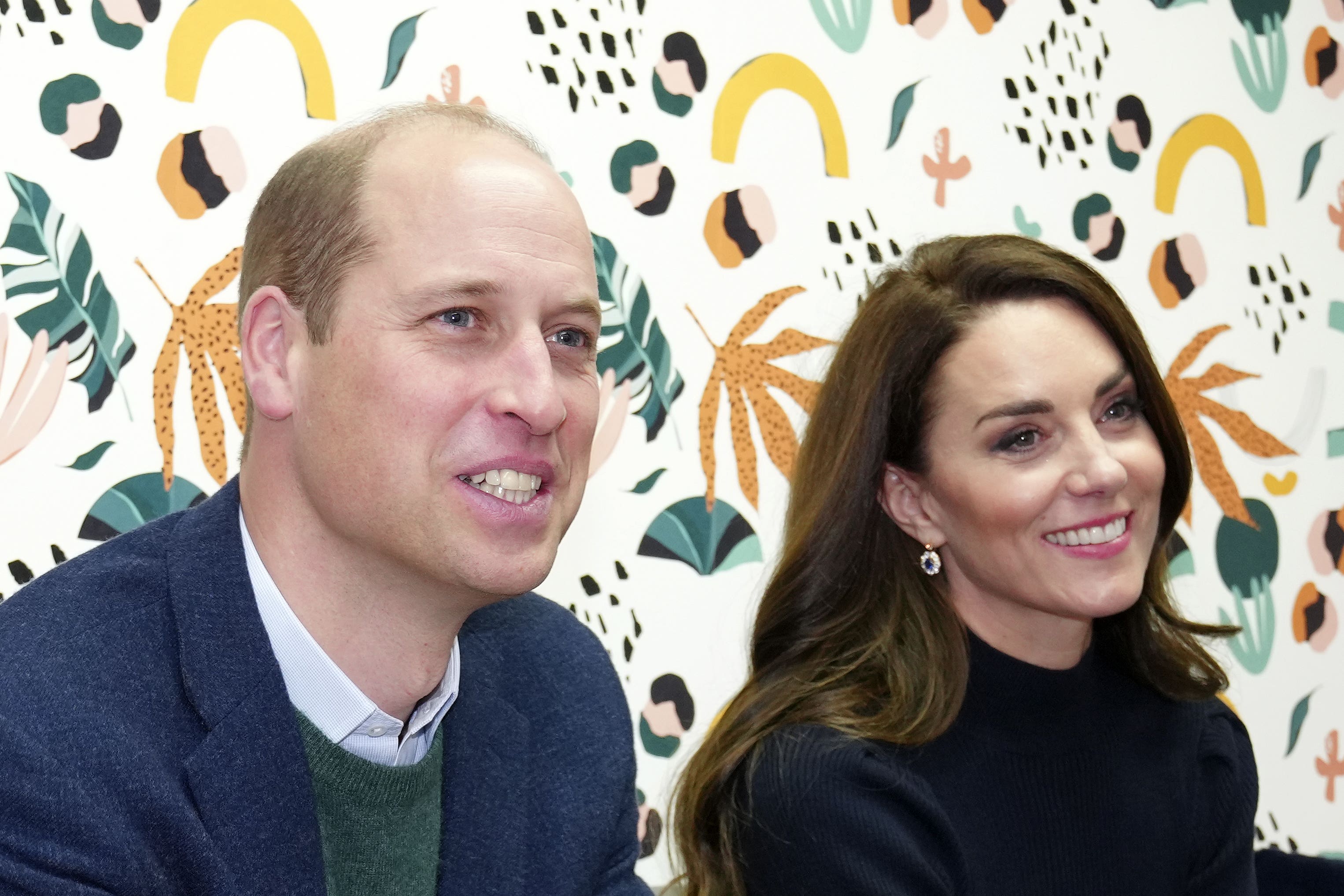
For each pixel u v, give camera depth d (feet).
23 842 2.81
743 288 7.00
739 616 6.96
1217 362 8.21
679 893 5.42
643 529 6.76
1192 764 5.17
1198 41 8.26
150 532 3.56
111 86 5.83
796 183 7.15
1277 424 8.36
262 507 3.36
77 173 5.78
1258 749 8.18
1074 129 7.87
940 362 4.73
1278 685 8.25
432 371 3.13
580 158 6.67
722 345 6.95
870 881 4.25
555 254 3.26
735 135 7.02
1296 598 8.33
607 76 6.75
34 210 5.70
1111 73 7.99
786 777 4.49
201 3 5.99
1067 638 4.91
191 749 3.14
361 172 3.25
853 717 4.61
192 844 3.03
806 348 7.12
